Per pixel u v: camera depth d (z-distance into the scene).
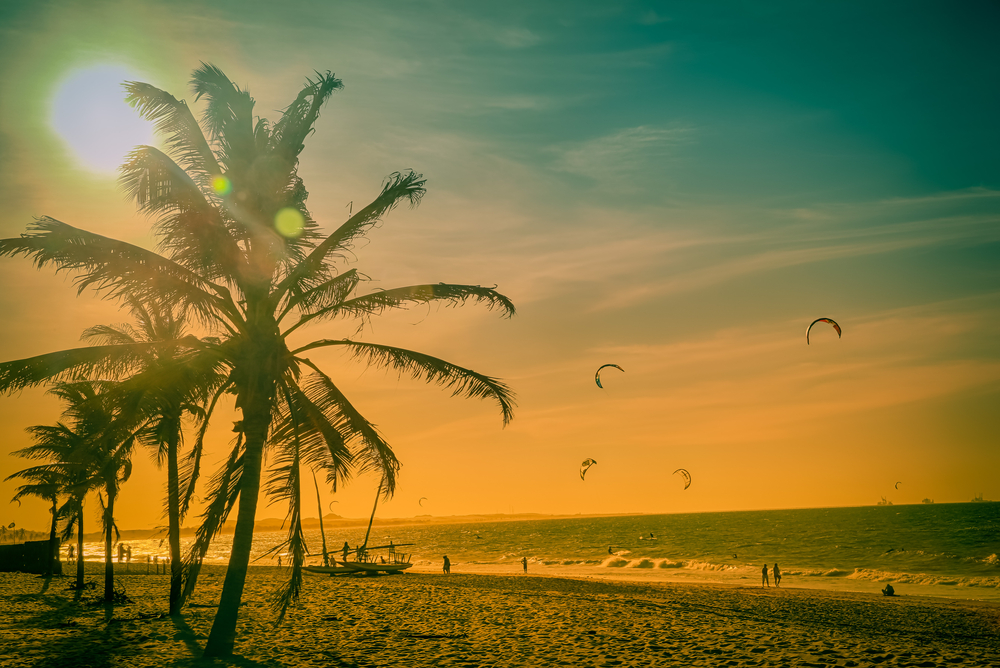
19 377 9.10
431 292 10.88
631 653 12.39
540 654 12.17
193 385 10.07
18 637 13.15
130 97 10.10
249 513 10.22
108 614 16.91
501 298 11.02
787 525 136.12
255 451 10.19
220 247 9.73
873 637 15.52
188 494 11.41
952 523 108.31
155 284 9.66
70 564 43.75
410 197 10.85
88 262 9.26
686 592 30.84
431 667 10.85
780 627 16.67
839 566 55.66
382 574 40.25
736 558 67.88
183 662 10.42
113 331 16.16
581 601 23.14
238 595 10.40
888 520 132.00
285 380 11.37
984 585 38.56
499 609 20.02
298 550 10.09
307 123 11.08
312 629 15.10
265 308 10.53
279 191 10.52
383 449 11.70
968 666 11.56
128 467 18.61
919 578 42.31
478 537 157.62
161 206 9.65
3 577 29.73
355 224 10.67
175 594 16.34
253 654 11.44
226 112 10.78
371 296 10.84
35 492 23.55
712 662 11.54
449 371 11.11
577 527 194.50
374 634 14.40
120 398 9.62
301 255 10.38
